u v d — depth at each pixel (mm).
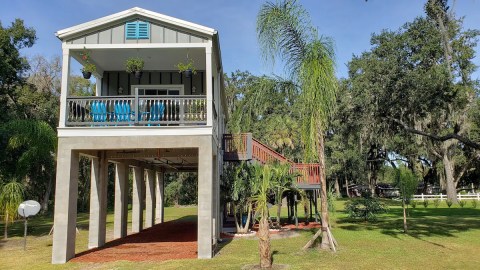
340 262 8664
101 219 12125
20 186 14688
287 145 36375
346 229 15406
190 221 22141
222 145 15000
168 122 9930
